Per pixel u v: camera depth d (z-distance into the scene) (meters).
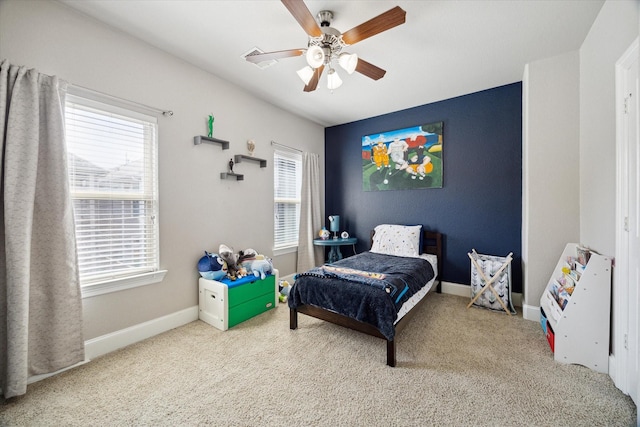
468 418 1.37
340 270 2.44
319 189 4.38
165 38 2.19
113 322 2.06
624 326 1.55
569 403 1.47
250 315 2.63
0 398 1.52
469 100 3.26
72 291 1.78
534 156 2.52
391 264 2.77
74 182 1.89
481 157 3.21
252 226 3.25
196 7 1.85
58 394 1.56
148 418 1.38
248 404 1.48
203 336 2.27
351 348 2.07
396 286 2.04
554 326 1.93
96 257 2.00
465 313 2.74
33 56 1.70
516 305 2.98
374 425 1.33
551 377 1.69
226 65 2.60
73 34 1.86
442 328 2.40
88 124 1.95
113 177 2.08
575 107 2.33
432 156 3.51
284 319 2.63
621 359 1.57
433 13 1.89
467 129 3.28
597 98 1.95
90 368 1.81
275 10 1.88
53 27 1.77
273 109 3.54
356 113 3.89
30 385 1.63
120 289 2.10
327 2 1.80
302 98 3.36
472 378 1.69
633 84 1.51
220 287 2.40
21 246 1.54
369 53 2.38
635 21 1.45
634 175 1.51
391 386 1.62
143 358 1.94
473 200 3.27
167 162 2.40
